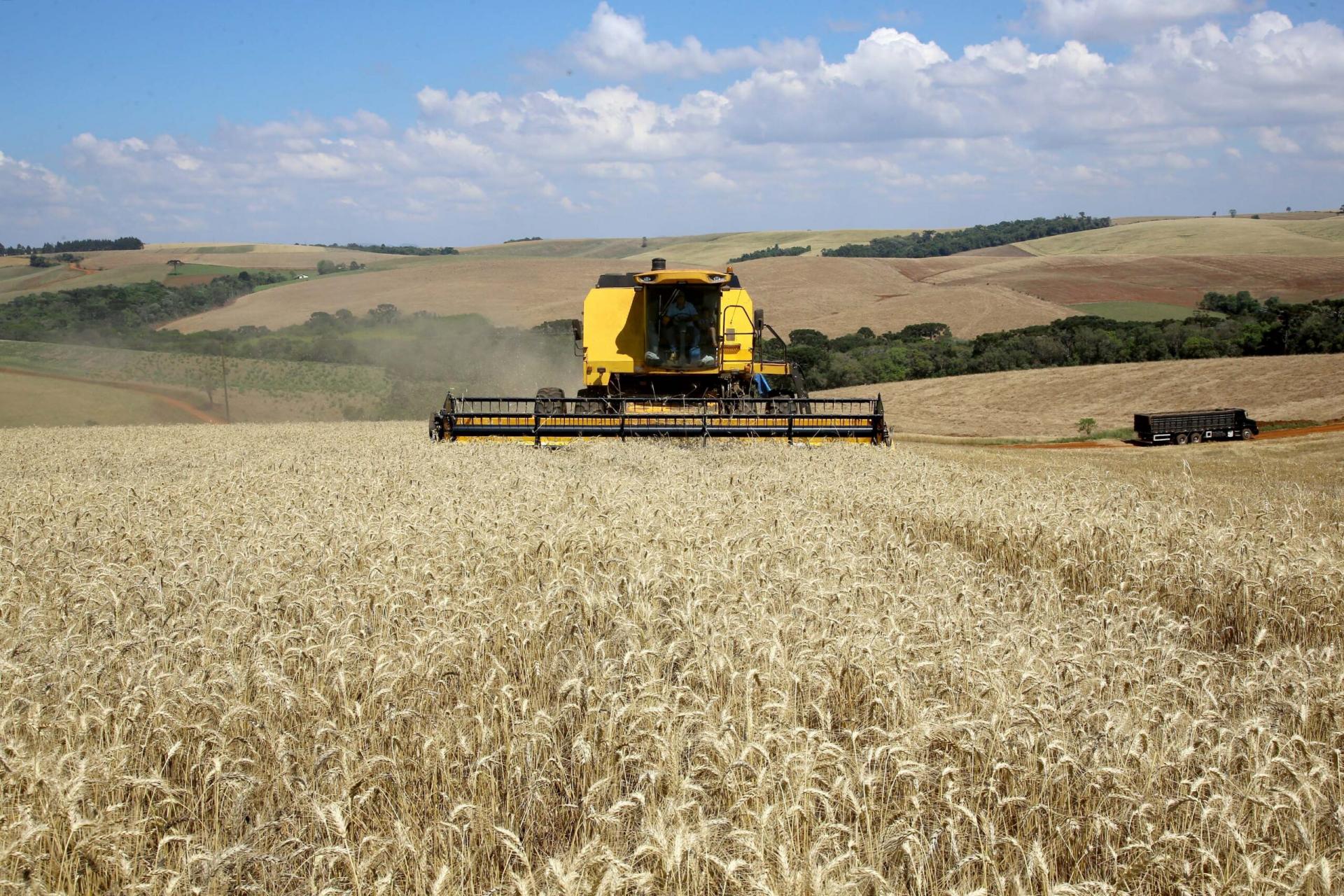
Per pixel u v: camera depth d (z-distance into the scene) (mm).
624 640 5785
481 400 18328
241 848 3428
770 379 20797
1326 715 5238
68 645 5418
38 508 11172
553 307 86750
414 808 4316
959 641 6051
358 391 61312
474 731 4645
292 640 5789
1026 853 3732
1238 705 5379
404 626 6133
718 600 6551
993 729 4520
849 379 62281
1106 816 4148
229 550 8180
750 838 3447
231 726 4598
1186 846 3910
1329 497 15539
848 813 4098
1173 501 13664
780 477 13609
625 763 4469
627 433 17891
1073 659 5523
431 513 9633
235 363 67688
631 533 8414
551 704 5258
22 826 3822
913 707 4812
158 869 3508
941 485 13492
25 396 59188
